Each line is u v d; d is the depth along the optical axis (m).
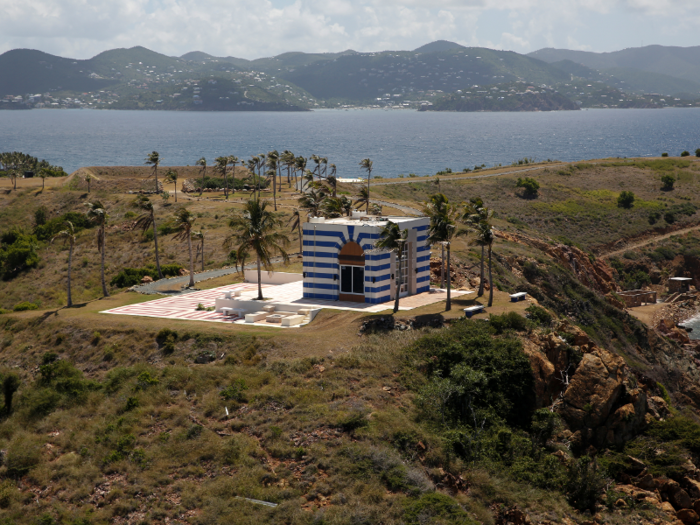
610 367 49.03
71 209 147.88
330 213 75.31
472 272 84.56
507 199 177.12
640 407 49.31
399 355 49.44
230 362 50.91
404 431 39.91
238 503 34.94
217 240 113.75
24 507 35.88
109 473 38.34
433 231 59.59
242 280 80.44
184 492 36.25
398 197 161.00
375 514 33.75
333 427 40.53
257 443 40.00
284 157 172.00
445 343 50.47
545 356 50.34
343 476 36.47
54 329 61.66
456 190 179.88
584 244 153.50
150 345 55.88
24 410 46.69
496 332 52.97
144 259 109.62
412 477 36.28
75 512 35.34
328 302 63.22
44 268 114.00
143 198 93.69
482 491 37.28
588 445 46.38
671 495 42.78
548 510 36.94
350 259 62.72
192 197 156.00
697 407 83.94
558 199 179.12
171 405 44.94
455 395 45.16
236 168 198.62
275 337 53.72
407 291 67.06
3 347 62.50
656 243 156.88
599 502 39.75
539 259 101.38
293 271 83.44
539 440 44.34
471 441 41.38
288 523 33.53
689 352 101.38
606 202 178.25
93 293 98.75
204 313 63.78
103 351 56.50
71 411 46.25
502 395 46.53
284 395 44.19
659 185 191.88
